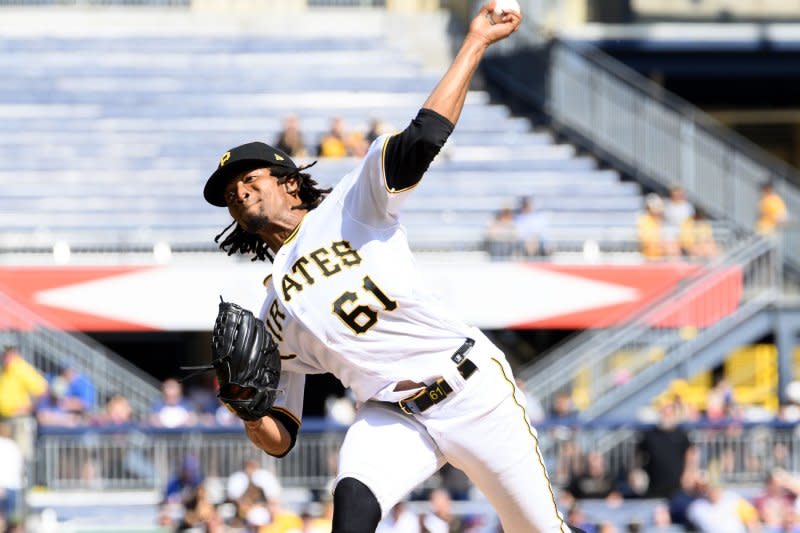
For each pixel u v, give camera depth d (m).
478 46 16.05
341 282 16.33
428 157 15.83
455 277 67.38
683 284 67.19
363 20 94.56
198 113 85.06
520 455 16.95
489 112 86.38
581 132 83.75
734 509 53.56
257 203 16.80
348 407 60.81
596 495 55.09
